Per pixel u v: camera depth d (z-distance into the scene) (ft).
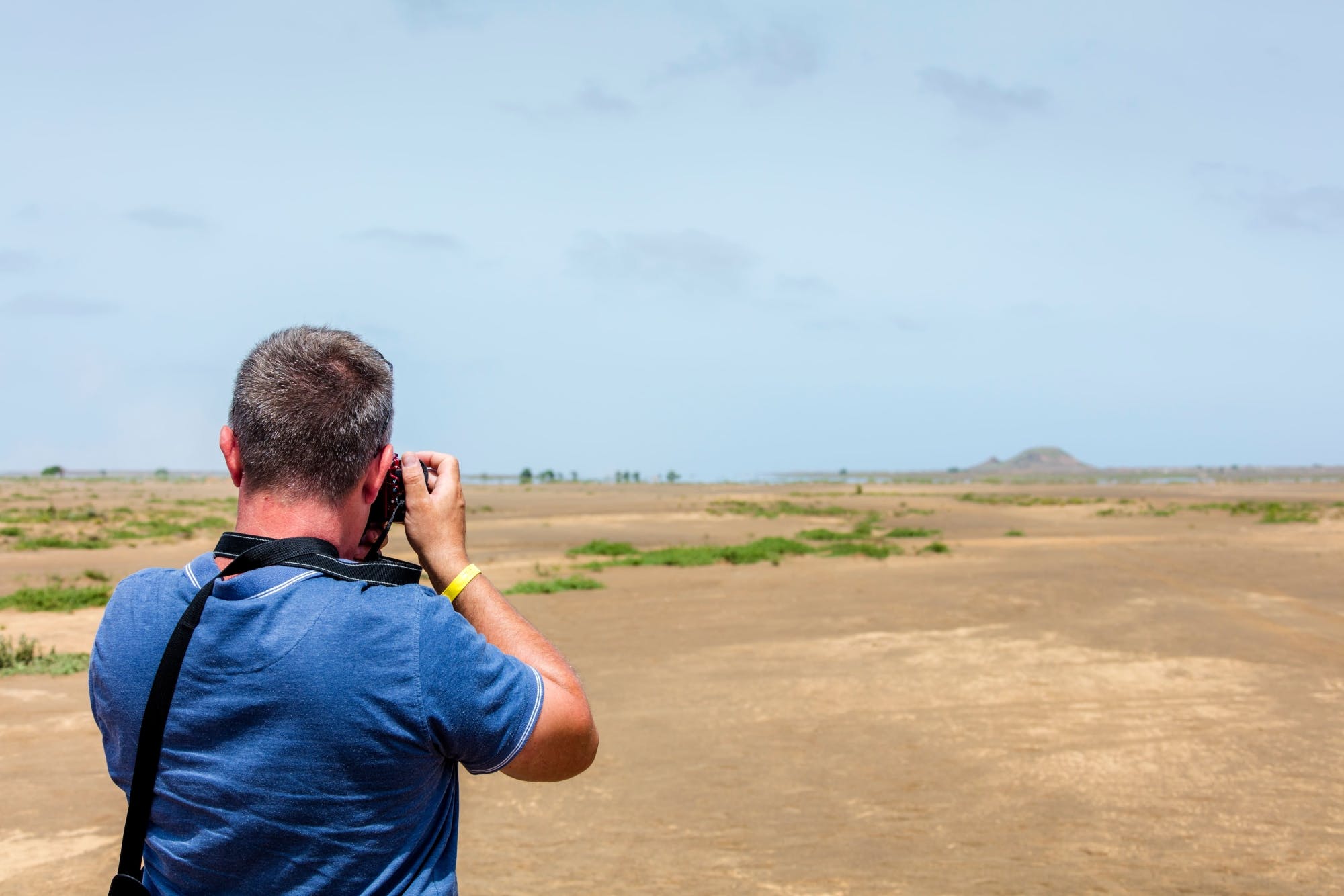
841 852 15.25
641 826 16.44
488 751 4.47
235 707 4.18
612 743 21.25
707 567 55.93
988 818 16.62
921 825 16.35
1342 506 116.47
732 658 30.07
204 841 4.27
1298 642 31.22
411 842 4.52
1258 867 14.47
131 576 4.79
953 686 25.91
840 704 24.30
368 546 5.18
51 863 14.78
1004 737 21.27
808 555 62.44
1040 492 202.08
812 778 18.84
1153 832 15.89
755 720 22.94
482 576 5.13
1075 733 21.47
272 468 4.62
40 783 18.49
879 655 30.07
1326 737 20.99
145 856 4.53
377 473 4.97
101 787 18.29
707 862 14.92
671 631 34.71
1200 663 28.25
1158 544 66.90
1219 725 22.00
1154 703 23.95
